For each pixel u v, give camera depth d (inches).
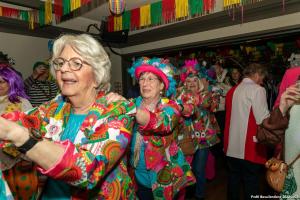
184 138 99.0
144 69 73.0
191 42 164.7
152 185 68.9
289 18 123.5
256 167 98.0
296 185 50.2
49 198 42.1
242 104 98.7
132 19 117.3
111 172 42.0
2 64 81.2
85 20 179.8
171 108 65.7
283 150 53.8
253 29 136.9
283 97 51.6
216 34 152.8
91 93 42.7
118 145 36.7
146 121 58.4
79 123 42.1
